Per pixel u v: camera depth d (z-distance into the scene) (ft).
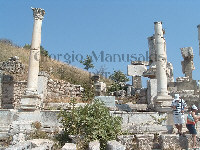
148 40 81.00
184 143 28.19
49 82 73.82
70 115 30.96
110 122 29.73
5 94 70.74
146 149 27.81
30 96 41.60
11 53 119.03
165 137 28.25
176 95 32.53
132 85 92.12
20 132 33.88
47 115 39.04
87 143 26.30
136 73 93.15
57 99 70.44
